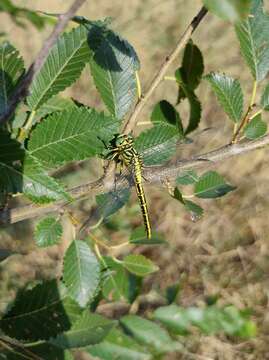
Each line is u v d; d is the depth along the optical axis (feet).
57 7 4.48
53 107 1.15
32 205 1.10
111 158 1.15
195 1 5.09
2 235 3.38
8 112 0.88
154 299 3.10
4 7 1.03
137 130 4.22
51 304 1.05
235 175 4.30
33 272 3.40
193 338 3.09
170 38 4.97
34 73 0.85
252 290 3.82
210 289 3.80
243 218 4.14
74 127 1.01
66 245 3.39
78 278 1.09
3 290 3.27
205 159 1.23
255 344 3.43
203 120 4.48
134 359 1.14
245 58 1.23
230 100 1.25
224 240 4.08
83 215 3.30
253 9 1.22
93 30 1.05
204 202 4.21
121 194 1.22
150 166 1.22
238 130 1.23
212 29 5.02
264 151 4.32
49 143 1.01
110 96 1.16
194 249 4.02
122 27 4.97
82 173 3.35
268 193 4.22
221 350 3.22
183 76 1.32
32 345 1.05
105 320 1.09
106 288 1.30
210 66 4.80
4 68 1.04
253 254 3.99
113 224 1.80
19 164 0.91
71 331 1.07
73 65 1.04
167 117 1.29
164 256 3.93
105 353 1.13
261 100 1.25
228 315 1.36
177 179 1.29
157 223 4.11
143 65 4.83
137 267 1.29
